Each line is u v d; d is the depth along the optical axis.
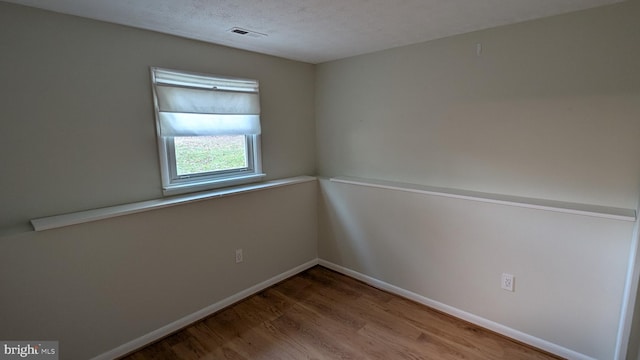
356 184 3.07
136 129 2.27
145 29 2.23
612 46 1.87
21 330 1.79
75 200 2.05
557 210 1.99
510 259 2.23
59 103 1.94
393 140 2.96
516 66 2.21
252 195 2.86
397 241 2.85
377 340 2.30
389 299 2.86
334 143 3.45
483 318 2.41
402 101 2.85
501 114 2.31
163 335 2.37
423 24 2.18
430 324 2.48
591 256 1.92
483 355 2.13
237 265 2.81
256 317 2.61
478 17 2.05
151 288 2.28
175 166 2.53
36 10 1.82
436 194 2.53
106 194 2.17
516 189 2.32
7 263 1.71
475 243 2.38
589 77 1.96
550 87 2.10
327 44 2.68
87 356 2.03
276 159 3.26
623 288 1.85
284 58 3.20
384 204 2.89
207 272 2.60
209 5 1.80
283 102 3.25
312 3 1.78
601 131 1.96
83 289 1.98
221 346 2.27
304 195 3.35
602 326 1.94
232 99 2.78
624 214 1.82
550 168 2.16
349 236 3.24
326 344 2.27
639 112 1.84
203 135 2.62
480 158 2.46
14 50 1.78
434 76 2.62
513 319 2.27
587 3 1.83
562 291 2.05
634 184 1.89
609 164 1.95
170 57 2.38
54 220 1.88
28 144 1.86
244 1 1.75
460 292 2.51
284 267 3.24
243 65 2.87
